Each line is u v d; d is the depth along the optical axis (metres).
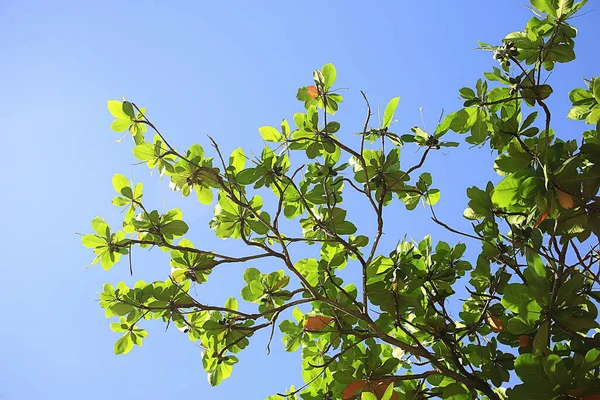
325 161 6.02
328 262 6.07
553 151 5.16
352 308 6.02
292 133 5.81
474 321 6.08
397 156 5.72
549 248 5.51
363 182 5.80
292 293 5.96
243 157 5.92
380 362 5.84
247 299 6.05
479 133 5.66
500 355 5.86
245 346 6.04
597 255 5.42
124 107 5.74
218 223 5.97
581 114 5.72
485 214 5.73
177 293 5.95
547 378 4.98
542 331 5.02
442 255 5.96
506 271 6.01
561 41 5.46
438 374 5.87
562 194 5.11
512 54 5.45
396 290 5.69
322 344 6.31
